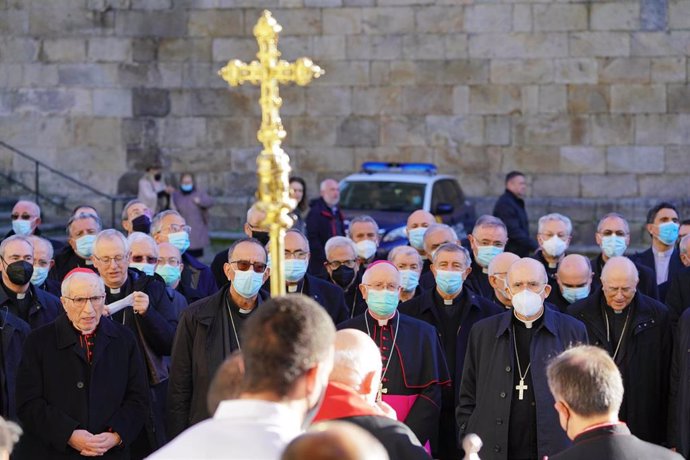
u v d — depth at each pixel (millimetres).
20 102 37656
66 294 13086
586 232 36406
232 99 37469
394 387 13508
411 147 37062
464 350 15180
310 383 7293
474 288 18031
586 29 36250
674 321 16594
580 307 15062
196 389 13430
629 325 14734
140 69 37531
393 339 13641
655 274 18797
